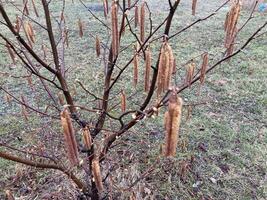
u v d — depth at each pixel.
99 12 8.07
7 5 7.71
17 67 5.19
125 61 5.43
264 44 6.19
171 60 1.24
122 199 2.77
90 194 2.36
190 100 4.41
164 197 2.99
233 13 1.54
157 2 9.07
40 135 3.50
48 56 5.16
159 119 3.99
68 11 8.00
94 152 2.14
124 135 3.67
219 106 4.31
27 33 1.85
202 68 1.75
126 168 3.13
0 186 3.05
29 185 3.04
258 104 4.37
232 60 5.48
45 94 4.42
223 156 3.48
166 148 0.99
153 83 1.71
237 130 3.87
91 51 5.79
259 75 5.08
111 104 4.23
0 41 6.06
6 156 1.61
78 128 3.49
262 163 3.40
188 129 3.83
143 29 1.63
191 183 3.14
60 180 2.99
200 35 6.68
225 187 3.12
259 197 3.03
